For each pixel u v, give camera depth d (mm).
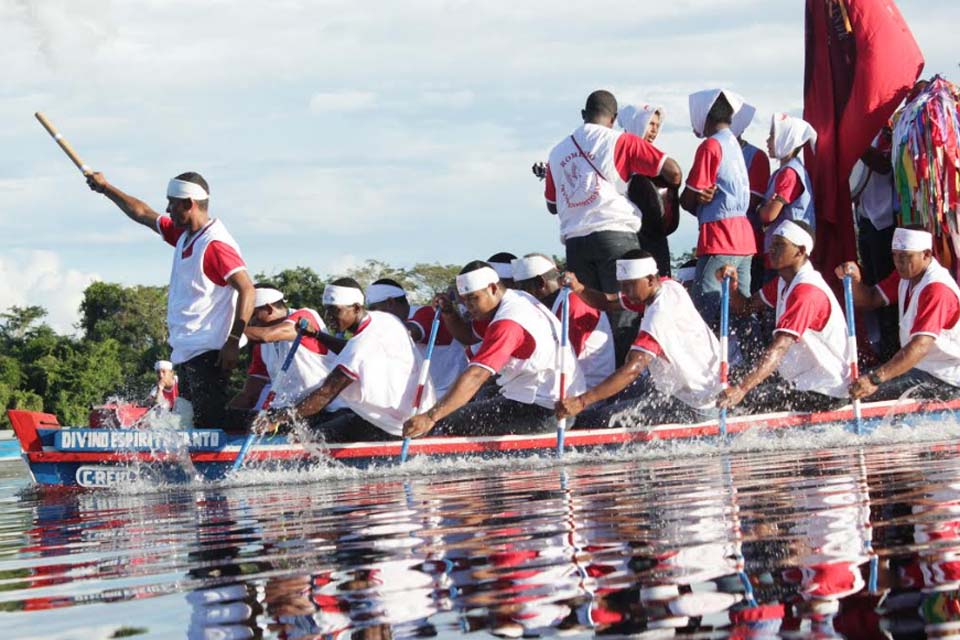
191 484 7273
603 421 7941
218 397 7727
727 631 2084
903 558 2656
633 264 7641
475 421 7668
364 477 7031
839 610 2189
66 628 2473
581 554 3021
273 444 7434
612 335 8547
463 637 2162
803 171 9391
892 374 7961
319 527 4105
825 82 10000
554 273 8789
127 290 42688
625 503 4262
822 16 10039
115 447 7480
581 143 8914
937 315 7992
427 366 7742
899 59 9797
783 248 8023
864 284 9695
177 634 2330
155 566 3365
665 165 8719
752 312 8867
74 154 8656
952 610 2137
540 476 6129
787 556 2783
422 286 37438
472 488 5527
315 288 32062
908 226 8180
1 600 2922
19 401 35750
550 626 2211
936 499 3699
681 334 7734
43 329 44656
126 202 8641
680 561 2816
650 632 2115
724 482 4926
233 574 3080
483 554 3133
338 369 7355
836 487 4344
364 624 2318
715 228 8961
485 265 7359
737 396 7703
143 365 39875
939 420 8367
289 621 2391
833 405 8156
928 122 9203
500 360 7219
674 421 7859
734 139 9062
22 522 5305
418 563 3043
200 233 7672
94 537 4371
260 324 8578
